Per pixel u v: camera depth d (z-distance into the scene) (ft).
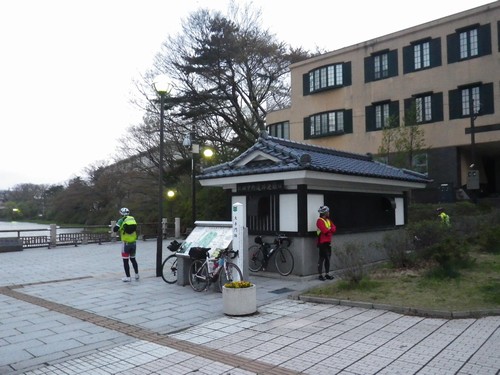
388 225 44.50
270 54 93.30
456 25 73.97
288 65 100.78
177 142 99.81
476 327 19.69
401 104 80.18
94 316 23.72
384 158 76.28
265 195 36.60
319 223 33.06
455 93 73.72
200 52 85.10
